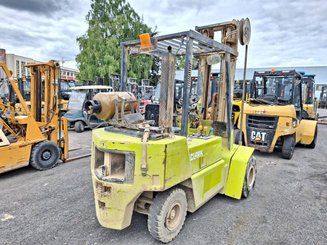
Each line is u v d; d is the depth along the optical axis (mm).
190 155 2652
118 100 2625
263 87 7676
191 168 2688
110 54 18750
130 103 2758
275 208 3496
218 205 3543
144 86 12039
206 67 3805
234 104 8289
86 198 3707
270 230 2922
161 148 2240
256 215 3271
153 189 2271
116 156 2447
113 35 19562
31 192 3926
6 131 4980
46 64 5117
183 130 2670
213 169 3127
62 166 5340
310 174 5137
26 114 4957
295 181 4680
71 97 10086
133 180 2303
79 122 9570
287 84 7176
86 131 9953
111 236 2727
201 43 2814
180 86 8961
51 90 5316
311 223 3107
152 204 2502
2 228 2877
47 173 4859
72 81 15227
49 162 5117
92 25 19750
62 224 2973
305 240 2738
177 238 2697
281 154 6469
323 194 4059
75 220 3066
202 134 3396
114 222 2400
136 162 2281
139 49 2963
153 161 2252
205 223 3031
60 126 5543
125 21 19672
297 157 6637
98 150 2580
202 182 2881
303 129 7727
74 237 2709
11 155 4602
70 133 9477
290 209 3480
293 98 6793
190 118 3623
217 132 3740
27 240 2650
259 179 4734
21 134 4914
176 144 2371
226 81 3420
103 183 2385
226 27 3715
